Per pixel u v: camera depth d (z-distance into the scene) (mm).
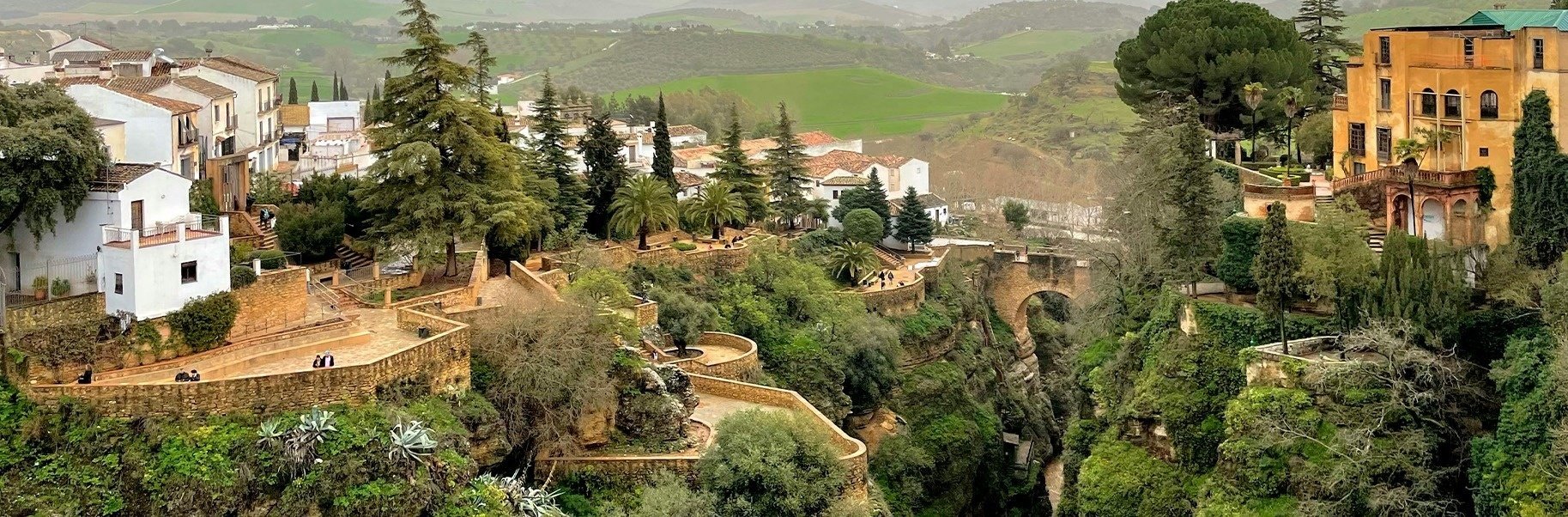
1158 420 84750
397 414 60156
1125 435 87125
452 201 89000
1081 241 141375
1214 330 84188
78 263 63781
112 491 54688
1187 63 124062
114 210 65062
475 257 94938
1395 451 70125
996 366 130750
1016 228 167000
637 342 85688
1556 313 69562
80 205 65375
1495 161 85375
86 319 61531
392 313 76562
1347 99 99125
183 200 69062
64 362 59312
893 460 99000
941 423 110062
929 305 126500
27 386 57406
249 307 68375
